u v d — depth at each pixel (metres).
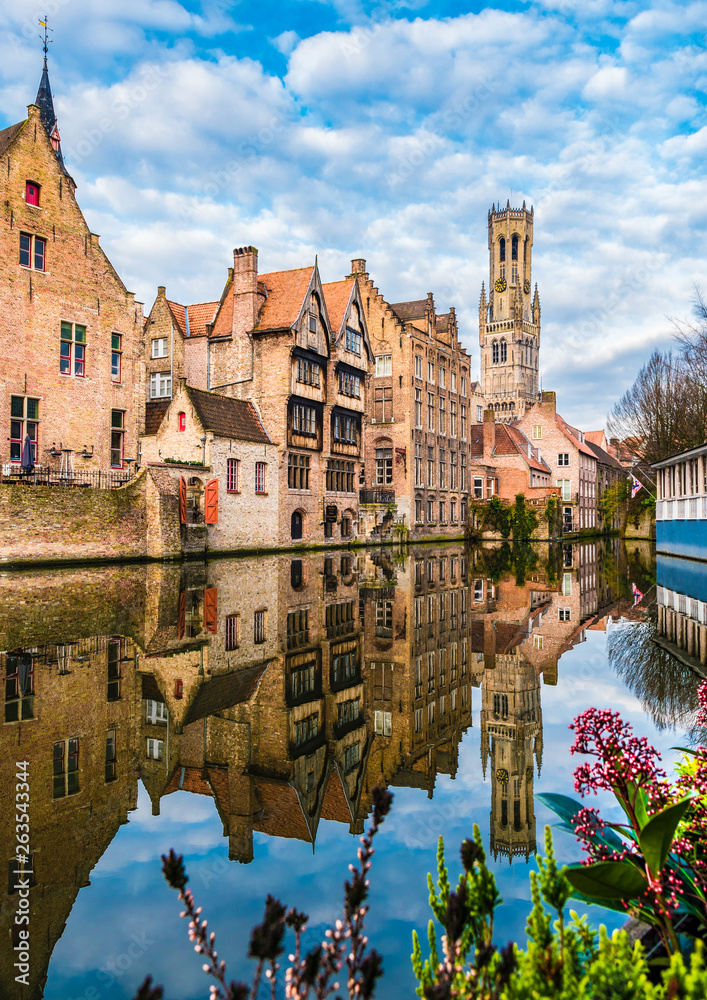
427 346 58.84
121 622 14.33
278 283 40.88
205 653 11.75
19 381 30.55
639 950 2.75
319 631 14.59
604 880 3.11
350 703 9.39
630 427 66.12
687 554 35.03
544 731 8.02
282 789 6.45
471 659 12.30
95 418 33.84
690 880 3.45
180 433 33.41
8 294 30.08
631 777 3.57
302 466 41.03
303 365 40.22
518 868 4.95
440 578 27.91
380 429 56.19
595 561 38.84
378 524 49.81
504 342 155.12
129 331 35.75
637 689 9.63
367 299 56.75
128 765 6.77
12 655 11.00
